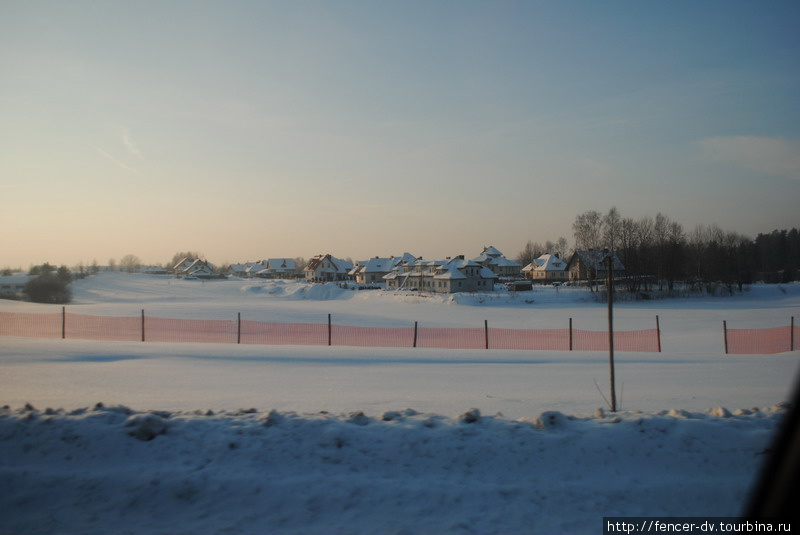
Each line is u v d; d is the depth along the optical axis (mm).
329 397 10047
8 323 35281
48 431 5496
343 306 61031
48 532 4281
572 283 86000
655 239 74938
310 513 4438
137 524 4363
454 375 13461
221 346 20125
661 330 35094
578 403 9344
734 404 9258
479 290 84375
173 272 144500
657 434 5516
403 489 4691
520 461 5129
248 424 5828
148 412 6535
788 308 48625
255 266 157625
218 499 4609
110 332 31281
